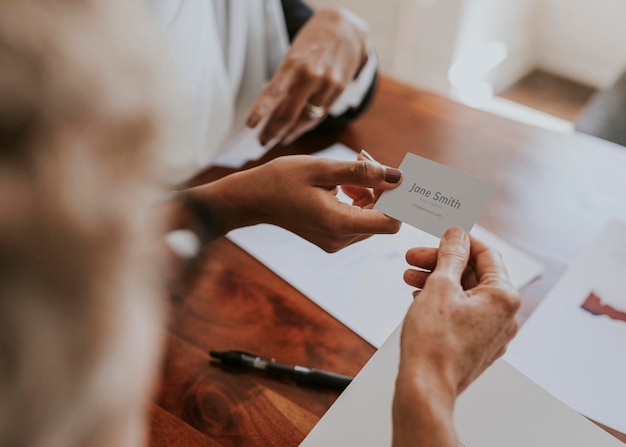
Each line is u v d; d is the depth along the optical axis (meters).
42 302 0.20
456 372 0.42
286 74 0.92
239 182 0.64
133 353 0.23
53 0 0.19
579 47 2.28
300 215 0.63
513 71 2.35
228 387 0.61
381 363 0.58
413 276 0.58
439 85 2.14
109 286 0.21
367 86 1.01
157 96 0.22
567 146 0.98
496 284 0.48
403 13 2.03
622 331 0.67
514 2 2.11
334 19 0.98
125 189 0.21
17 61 0.18
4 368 0.20
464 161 0.95
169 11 0.89
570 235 0.81
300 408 0.59
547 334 0.67
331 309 0.69
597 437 0.54
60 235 0.20
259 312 0.69
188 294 0.70
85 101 0.19
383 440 0.53
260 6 1.09
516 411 0.56
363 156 0.65
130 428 0.25
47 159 0.19
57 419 0.21
